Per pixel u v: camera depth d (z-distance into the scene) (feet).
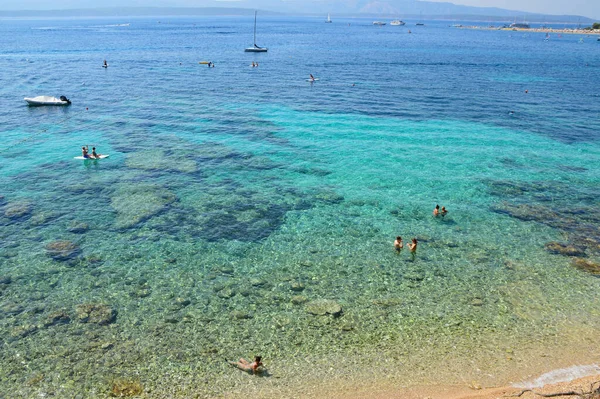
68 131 160.35
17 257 81.82
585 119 187.32
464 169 130.21
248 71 306.96
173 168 126.52
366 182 120.47
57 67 312.91
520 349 62.34
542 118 188.65
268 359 60.03
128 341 62.39
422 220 100.37
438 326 66.85
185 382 55.88
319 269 81.35
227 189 114.32
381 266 82.58
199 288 74.95
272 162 133.39
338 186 117.80
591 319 68.49
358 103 211.82
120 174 121.39
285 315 68.69
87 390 54.29
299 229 95.71
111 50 439.22
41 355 59.41
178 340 62.95
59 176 119.34
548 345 63.05
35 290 72.84
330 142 152.56
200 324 66.28
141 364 58.54
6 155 134.62
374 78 286.05
